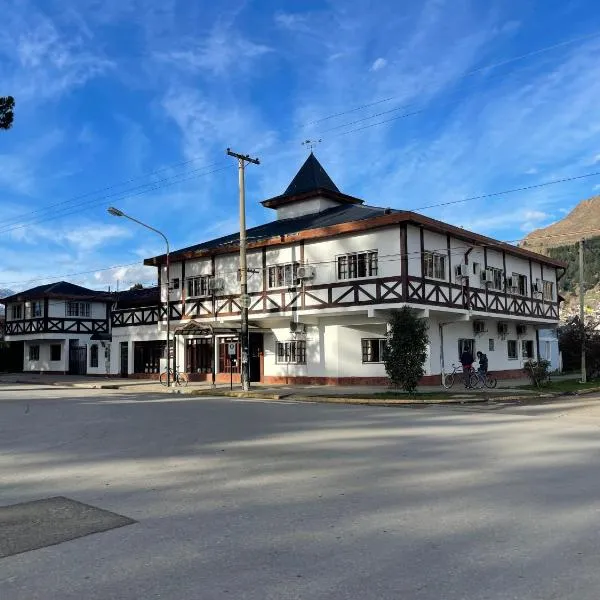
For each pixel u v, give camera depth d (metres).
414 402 18.78
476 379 23.94
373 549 4.70
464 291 26.14
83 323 44.72
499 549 4.68
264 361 28.38
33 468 8.14
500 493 6.45
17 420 13.92
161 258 31.55
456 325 27.86
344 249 24.48
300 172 31.72
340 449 9.38
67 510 5.93
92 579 4.16
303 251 25.83
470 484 6.89
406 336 20.86
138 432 11.52
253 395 22.14
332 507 5.93
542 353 39.59
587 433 11.27
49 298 43.25
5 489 6.89
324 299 24.88
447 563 4.39
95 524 5.44
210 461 8.40
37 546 4.86
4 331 47.78
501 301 29.33
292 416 14.41
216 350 30.33
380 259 23.36
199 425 12.54
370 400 19.45
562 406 17.36
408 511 5.76
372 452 9.09
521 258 32.19
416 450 9.27
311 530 5.20
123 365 35.47
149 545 4.85
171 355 32.12
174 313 31.17
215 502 6.16
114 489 6.80
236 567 4.36
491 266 28.98
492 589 3.94
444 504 6.01
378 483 6.96
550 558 4.48
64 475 7.63
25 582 4.12
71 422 13.34
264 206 31.98
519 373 33.31
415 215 22.45
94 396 22.25
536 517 5.53
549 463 8.17
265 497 6.34
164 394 24.00
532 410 16.30
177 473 7.62
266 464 8.15
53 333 43.22
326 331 26.31
